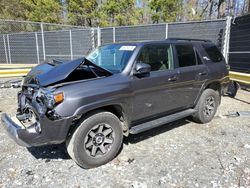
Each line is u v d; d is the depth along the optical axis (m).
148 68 3.55
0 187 2.88
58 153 3.73
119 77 3.48
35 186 2.91
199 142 4.14
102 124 3.31
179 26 9.73
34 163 3.43
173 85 4.16
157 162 3.47
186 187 2.91
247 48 8.00
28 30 15.53
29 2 26.17
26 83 3.67
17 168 3.29
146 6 26.05
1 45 15.10
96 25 26.38
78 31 12.77
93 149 3.28
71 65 3.37
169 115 4.40
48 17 26.08
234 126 4.92
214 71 5.00
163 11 22.38
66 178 3.08
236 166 3.36
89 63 3.65
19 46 14.55
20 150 3.80
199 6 25.02
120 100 3.41
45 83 3.14
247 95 7.82
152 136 4.39
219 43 8.91
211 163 3.44
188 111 4.69
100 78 3.37
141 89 3.68
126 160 3.52
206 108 5.02
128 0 25.11
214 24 8.94
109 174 3.18
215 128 4.81
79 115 3.02
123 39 11.31
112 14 25.86
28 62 14.45
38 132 3.01
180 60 4.40
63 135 3.01
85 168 3.30
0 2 25.19
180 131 4.64
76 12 26.20
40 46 13.98
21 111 3.65
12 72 8.41
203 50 4.94
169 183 2.98
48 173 3.19
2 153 3.70
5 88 8.52
